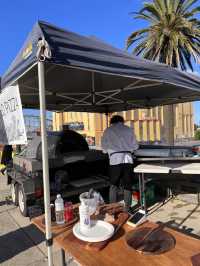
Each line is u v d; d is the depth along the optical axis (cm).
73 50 236
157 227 235
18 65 275
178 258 183
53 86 514
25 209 484
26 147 588
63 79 469
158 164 491
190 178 563
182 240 208
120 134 464
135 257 186
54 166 512
